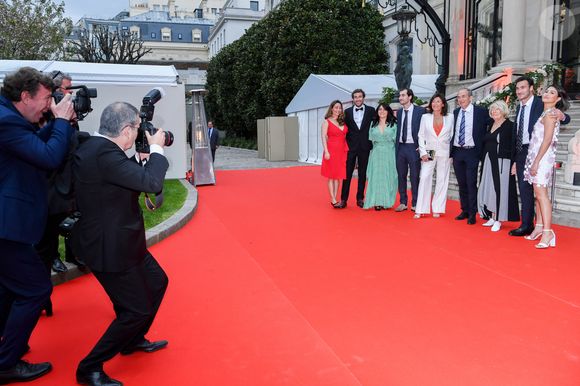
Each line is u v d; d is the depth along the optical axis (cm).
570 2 1226
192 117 1183
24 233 273
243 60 2986
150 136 295
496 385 276
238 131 3562
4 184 271
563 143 892
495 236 620
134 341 317
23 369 292
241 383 285
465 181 708
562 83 1234
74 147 323
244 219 759
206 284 457
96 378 277
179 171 1247
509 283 443
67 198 318
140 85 1140
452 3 1551
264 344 334
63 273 464
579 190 719
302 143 2066
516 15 1234
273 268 503
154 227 648
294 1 2375
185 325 367
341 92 1588
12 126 259
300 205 883
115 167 264
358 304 400
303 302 408
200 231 678
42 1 2133
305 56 2317
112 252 268
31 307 281
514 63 1241
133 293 277
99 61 2188
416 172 776
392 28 2241
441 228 671
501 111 624
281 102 2453
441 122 720
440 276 466
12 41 2039
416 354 314
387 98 1216
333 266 505
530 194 600
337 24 2212
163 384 285
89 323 376
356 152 823
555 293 416
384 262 516
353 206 865
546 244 555
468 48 1498
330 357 313
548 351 315
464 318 368
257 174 1477
